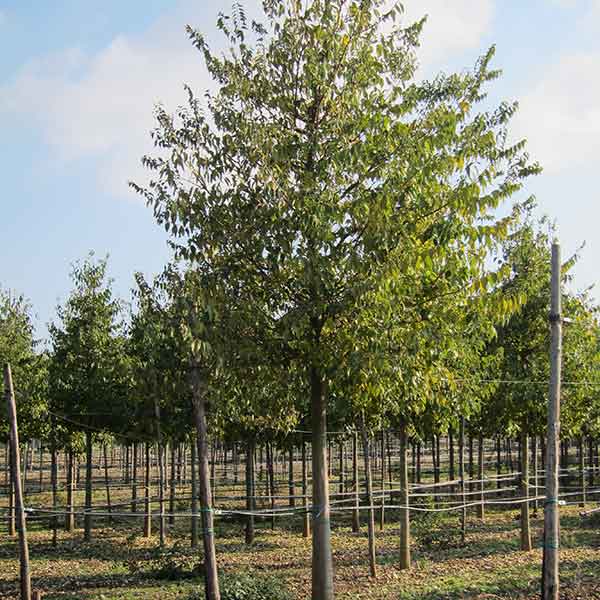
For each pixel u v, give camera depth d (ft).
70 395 57.16
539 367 47.03
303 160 29.01
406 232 26.30
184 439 55.57
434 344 28.17
